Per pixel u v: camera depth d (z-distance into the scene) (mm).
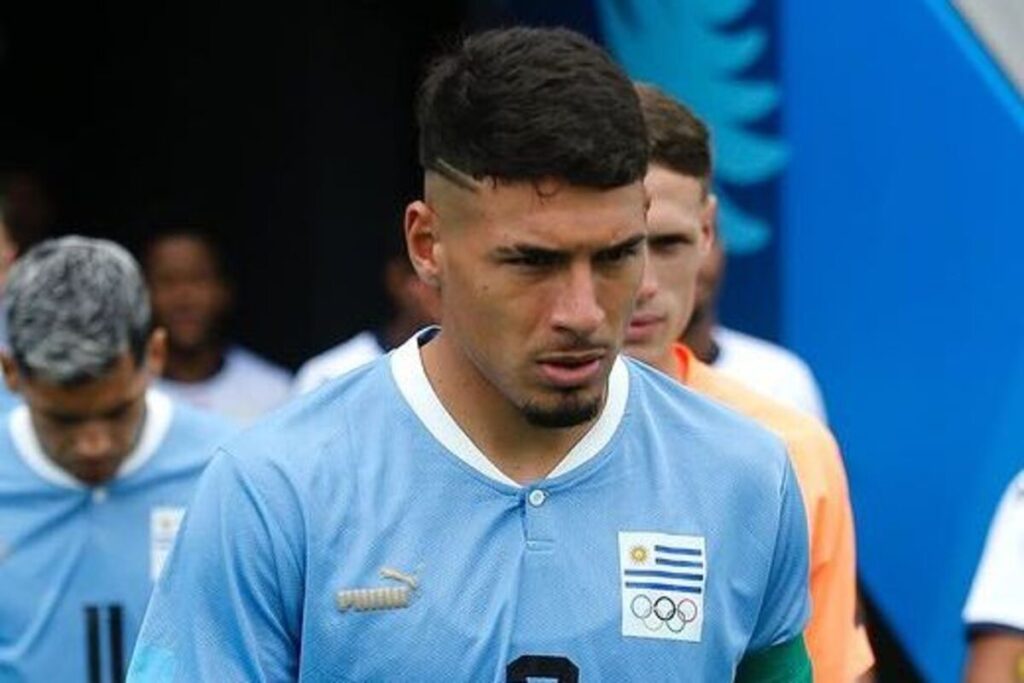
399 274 23250
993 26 19359
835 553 12695
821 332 19984
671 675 9602
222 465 9617
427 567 9445
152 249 25922
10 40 31203
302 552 9461
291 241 29906
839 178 19891
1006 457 19391
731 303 20234
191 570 9539
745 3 20188
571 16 21406
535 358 9086
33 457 15352
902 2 19594
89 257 15094
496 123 8953
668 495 9766
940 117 19516
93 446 15078
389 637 9375
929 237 19609
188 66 30516
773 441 10062
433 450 9594
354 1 29328
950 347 19562
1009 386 19359
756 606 9898
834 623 12633
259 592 9453
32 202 29516
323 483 9516
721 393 12945
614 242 9000
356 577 9406
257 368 25984
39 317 14883
